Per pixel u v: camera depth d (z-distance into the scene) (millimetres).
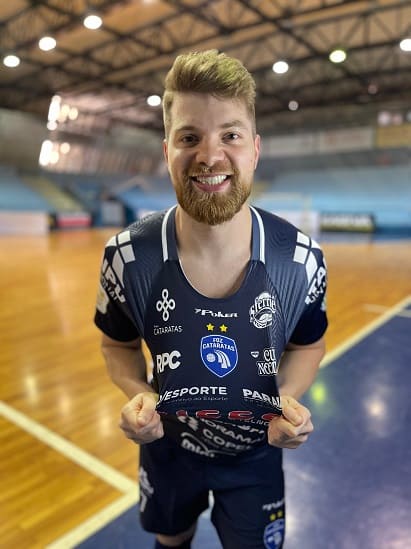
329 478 1950
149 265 845
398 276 6988
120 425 792
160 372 823
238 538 1021
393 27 8750
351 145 15375
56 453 2174
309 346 1008
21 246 12234
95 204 20844
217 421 851
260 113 15289
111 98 14617
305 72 11984
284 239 867
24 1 7438
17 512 1768
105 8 6867
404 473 1975
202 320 806
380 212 15648
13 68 11570
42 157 17969
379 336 3951
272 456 1036
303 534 1630
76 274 7496
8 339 4012
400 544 1579
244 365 801
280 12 7645
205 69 688
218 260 811
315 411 2561
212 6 7668
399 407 2594
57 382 3043
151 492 1103
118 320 970
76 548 1583
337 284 6371
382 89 12312
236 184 733
